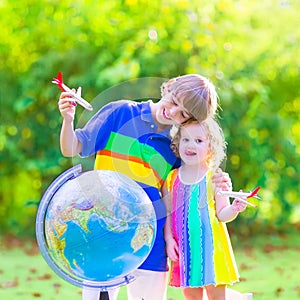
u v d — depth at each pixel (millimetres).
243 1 11555
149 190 5566
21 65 11844
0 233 12477
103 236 5023
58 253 5090
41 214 5242
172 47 11008
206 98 5516
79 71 11461
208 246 5645
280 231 12914
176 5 11156
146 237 5156
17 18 11836
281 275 9117
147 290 5680
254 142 11578
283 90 11969
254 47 11523
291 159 11938
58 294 7977
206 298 6152
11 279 8844
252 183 11750
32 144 11898
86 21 11508
